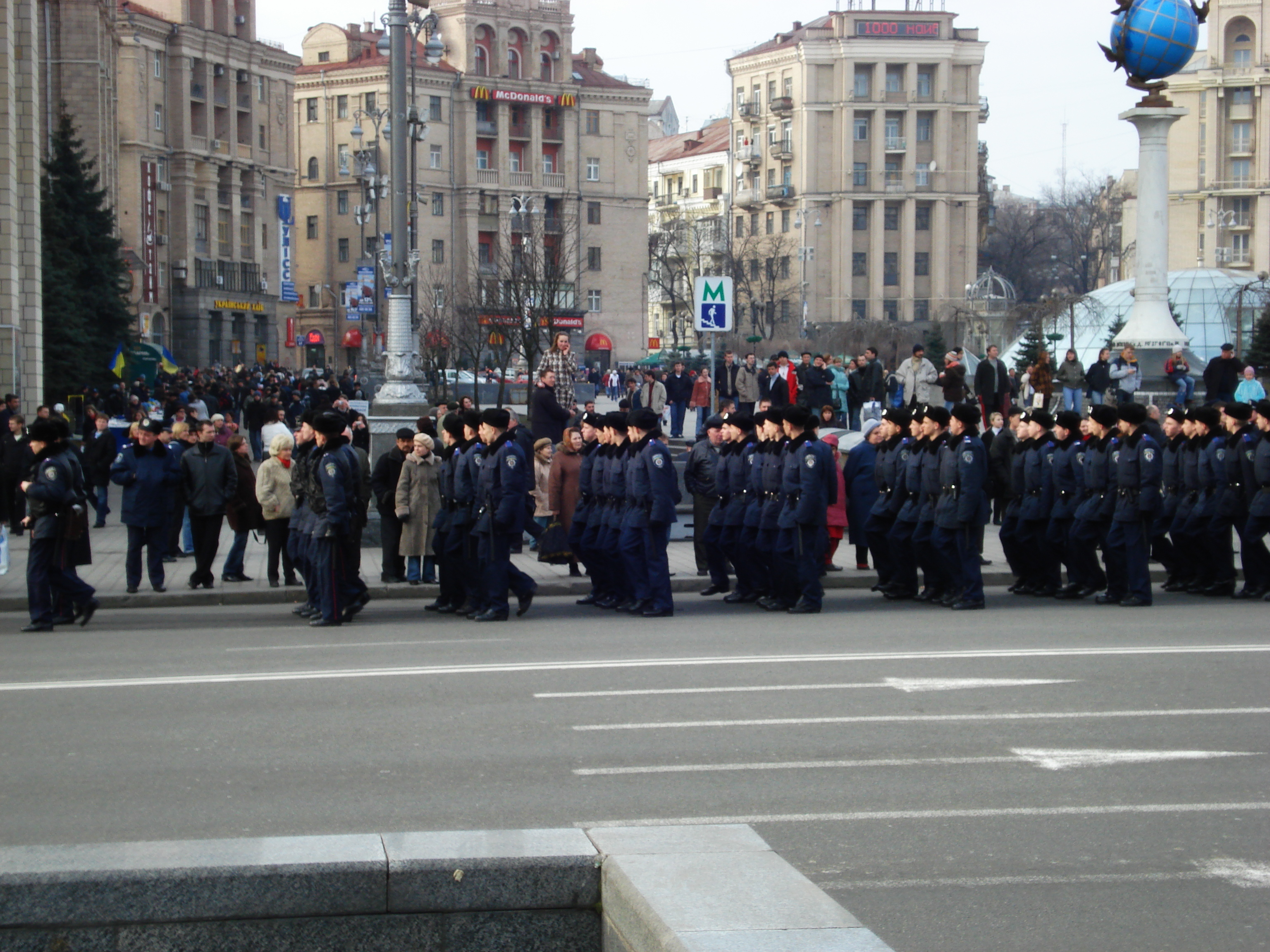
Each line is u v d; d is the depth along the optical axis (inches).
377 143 2235.5
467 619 594.6
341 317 3784.5
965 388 1016.2
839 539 727.7
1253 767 323.0
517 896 204.5
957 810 287.9
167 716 376.5
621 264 4010.8
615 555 620.1
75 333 1852.9
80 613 572.1
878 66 3993.6
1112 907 233.5
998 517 949.8
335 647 504.4
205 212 3181.6
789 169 4151.1
